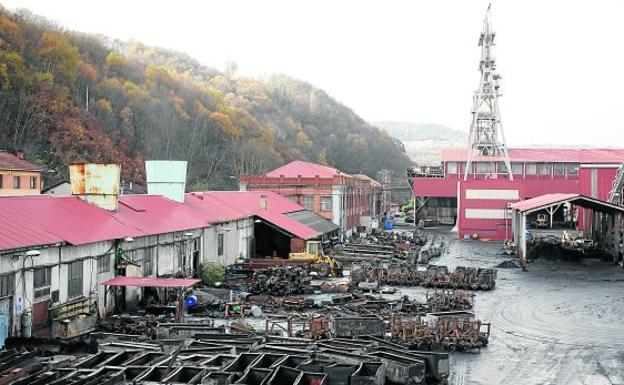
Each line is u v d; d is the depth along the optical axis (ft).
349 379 60.70
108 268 93.30
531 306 114.73
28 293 74.59
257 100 565.12
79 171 106.83
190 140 392.47
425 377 67.31
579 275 158.20
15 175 205.87
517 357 78.64
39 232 80.07
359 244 210.59
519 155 330.95
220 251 144.15
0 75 281.13
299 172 245.45
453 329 82.33
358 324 81.46
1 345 68.85
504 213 257.14
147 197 131.54
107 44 601.21
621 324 99.30
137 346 69.67
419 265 174.50
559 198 183.01
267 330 84.84
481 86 312.71
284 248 177.27
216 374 58.75
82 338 79.36
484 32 309.01
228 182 387.75
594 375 70.90
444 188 331.57
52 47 330.95
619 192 208.54
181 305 89.97
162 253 111.96
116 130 335.67
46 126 286.87
